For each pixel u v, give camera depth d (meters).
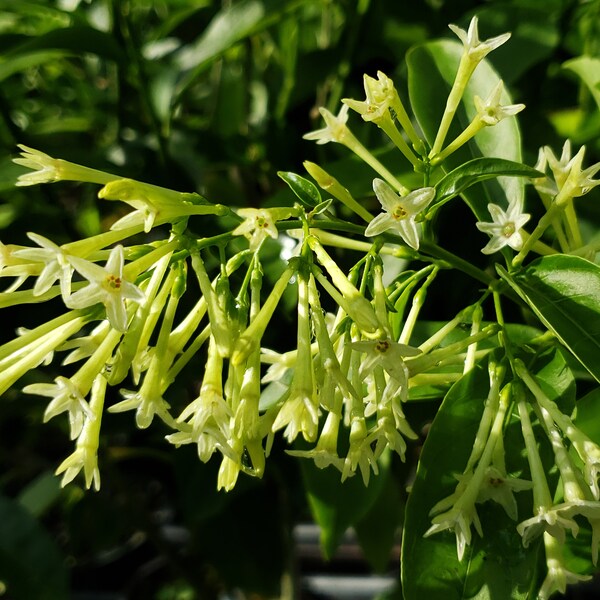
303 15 0.30
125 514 0.32
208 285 0.16
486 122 0.18
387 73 0.28
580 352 0.17
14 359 0.16
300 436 0.21
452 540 0.17
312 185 0.17
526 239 0.18
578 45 0.27
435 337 0.18
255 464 0.16
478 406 0.18
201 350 0.24
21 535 0.25
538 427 0.17
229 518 0.30
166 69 0.26
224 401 0.16
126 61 0.25
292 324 0.24
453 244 0.23
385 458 0.21
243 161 0.28
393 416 0.17
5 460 0.33
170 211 0.16
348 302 0.16
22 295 0.16
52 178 0.16
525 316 0.22
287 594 0.30
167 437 0.16
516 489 0.17
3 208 0.28
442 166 0.20
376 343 0.16
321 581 0.39
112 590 0.39
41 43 0.24
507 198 0.20
